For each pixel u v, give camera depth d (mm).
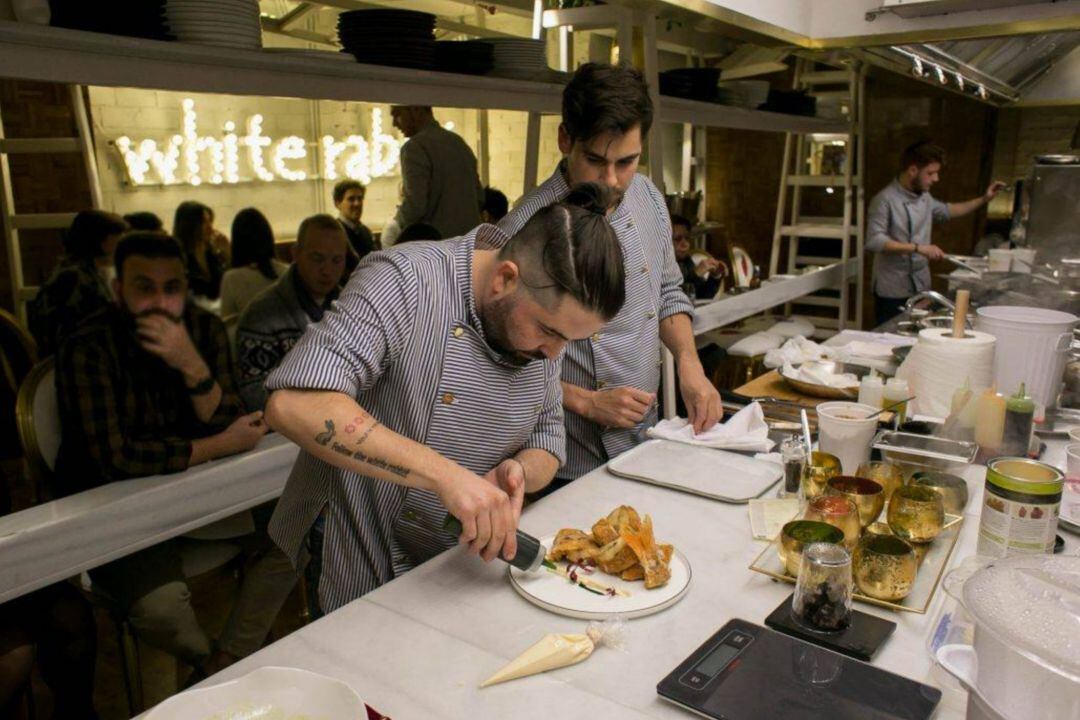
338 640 999
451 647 982
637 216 1818
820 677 896
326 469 1304
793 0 2949
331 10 4285
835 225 5176
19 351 2566
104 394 1756
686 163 5113
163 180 4609
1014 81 4789
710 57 5004
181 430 1975
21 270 3396
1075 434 1561
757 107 3570
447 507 1084
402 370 1219
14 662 1607
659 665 946
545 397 1359
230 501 1872
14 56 1245
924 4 2799
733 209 5754
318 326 1172
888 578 1057
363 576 1303
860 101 4684
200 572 1975
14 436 2580
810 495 1328
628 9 2451
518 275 1105
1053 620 634
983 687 658
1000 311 1900
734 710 840
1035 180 3590
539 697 888
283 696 848
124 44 1346
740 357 3822
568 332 1103
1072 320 1802
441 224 3506
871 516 1230
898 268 4520
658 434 1730
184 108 4625
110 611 1863
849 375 2111
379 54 1832
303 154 5234
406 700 883
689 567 1152
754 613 1059
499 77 2180
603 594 1086
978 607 666
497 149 5406
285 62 1589
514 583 1118
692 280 3693
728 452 1654
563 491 1472
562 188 1672
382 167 5695
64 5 1335
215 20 1486
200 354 1993
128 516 1657
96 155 4285
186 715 826
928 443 1465
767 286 4035
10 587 1479
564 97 1613
